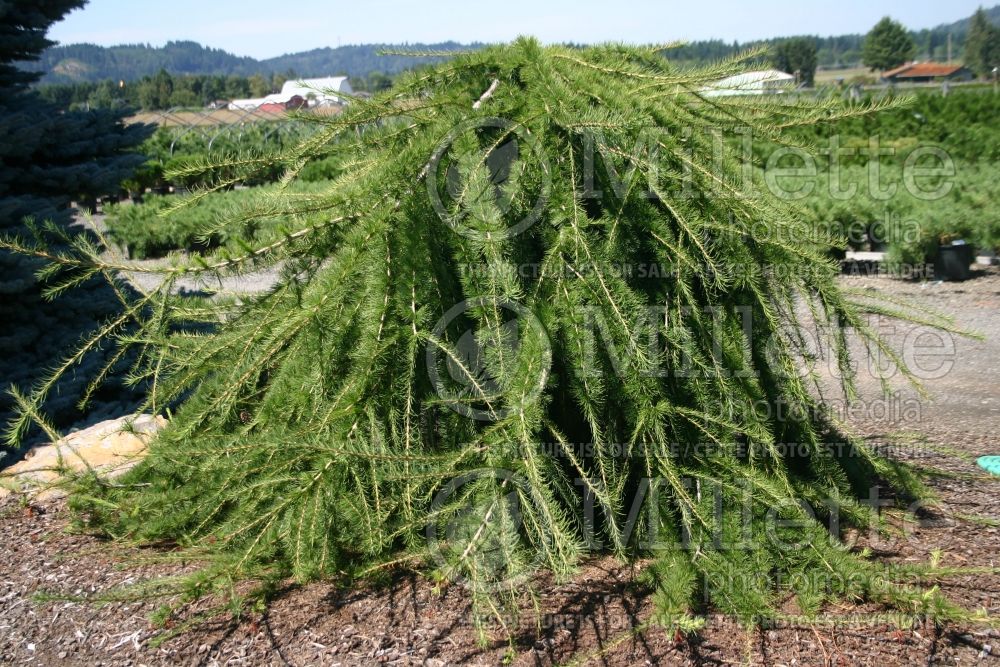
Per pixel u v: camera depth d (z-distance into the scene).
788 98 2.70
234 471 2.47
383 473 2.32
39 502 3.23
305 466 2.43
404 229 2.27
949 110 14.10
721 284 2.35
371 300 2.26
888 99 2.58
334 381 2.40
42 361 5.04
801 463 2.70
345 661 2.11
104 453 3.51
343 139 2.65
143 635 2.30
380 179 2.32
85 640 2.31
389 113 2.55
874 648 2.07
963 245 8.04
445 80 2.63
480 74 2.65
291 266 2.44
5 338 4.85
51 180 6.03
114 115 6.79
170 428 2.77
